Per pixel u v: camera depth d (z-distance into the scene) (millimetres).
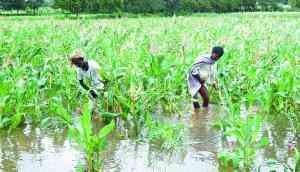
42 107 10180
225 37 19797
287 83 9938
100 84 9773
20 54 15898
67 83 11062
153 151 7707
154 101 10289
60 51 16109
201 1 70375
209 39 20203
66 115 7953
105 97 9867
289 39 18844
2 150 7836
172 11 67688
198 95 11828
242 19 39719
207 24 31266
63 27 27422
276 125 9070
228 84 11336
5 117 9148
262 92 10008
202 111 10289
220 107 10602
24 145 8086
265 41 17172
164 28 27250
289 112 9750
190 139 8281
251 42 17406
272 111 10148
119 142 8180
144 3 66062
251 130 6984
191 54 13234
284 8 79875
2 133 8789
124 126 9133
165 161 7254
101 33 22250
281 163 6664
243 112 10070
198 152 7621
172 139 7859
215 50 10336
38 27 27062
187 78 10547
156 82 10680
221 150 7699
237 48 15148
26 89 9922
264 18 42594
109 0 63312
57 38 21094
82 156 7516
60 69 11930
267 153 7488
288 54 13047
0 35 21453
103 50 15078
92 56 13477
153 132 8211
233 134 7023
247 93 10992
